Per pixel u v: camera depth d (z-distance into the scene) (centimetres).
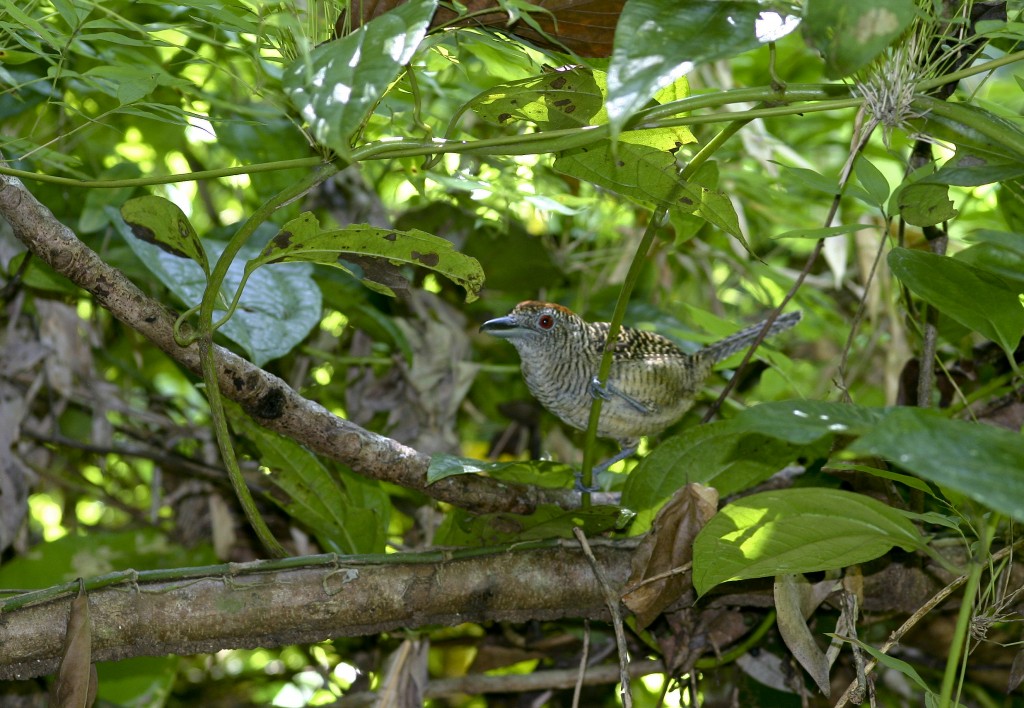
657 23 174
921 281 233
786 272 474
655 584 283
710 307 477
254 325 325
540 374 389
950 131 238
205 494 421
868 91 216
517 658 393
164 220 231
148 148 427
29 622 244
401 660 357
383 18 179
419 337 423
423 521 408
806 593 292
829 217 300
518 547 290
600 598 293
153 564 397
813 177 272
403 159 347
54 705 235
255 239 384
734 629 330
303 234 228
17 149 330
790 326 404
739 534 232
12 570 378
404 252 235
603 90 234
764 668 359
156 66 335
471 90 358
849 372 442
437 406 415
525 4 223
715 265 526
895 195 265
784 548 233
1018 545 258
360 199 420
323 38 228
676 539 280
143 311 250
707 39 173
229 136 393
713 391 454
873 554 231
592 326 393
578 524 288
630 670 367
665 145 253
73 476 445
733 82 462
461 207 417
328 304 418
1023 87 250
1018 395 353
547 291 495
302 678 466
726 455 299
